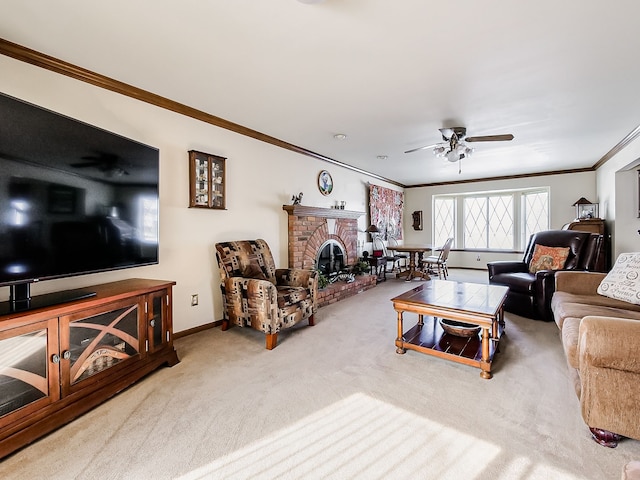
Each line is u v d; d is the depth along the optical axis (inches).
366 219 251.8
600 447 58.4
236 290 117.1
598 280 108.3
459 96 110.4
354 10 65.8
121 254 86.2
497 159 206.4
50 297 71.9
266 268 137.8
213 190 129.3
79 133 74.4
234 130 139.6
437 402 74.1
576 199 240.4
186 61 86.8
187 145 121.0
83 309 68.8
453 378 85.8
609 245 199.3
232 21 69.4
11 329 56.9
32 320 59.9
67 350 65.9
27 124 63.9
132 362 81.7
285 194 169.3
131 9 65.1
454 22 70.1
